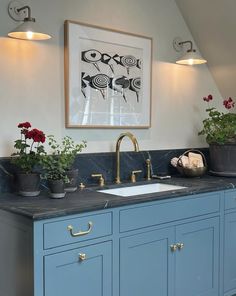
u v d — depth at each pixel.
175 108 3.18
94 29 2.60
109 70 2.70
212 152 3.09
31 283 1.74
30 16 2.26
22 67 2.31
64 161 2.14
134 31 2.86
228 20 2.98
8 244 1.92
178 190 2.39
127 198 2.11
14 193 2.23
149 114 2.96
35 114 2.37
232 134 3.00
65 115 2.49
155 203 2.22
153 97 3.01
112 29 2.70
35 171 2.24
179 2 3.12
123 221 2.07
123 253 2.08
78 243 1.88
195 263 2.48
